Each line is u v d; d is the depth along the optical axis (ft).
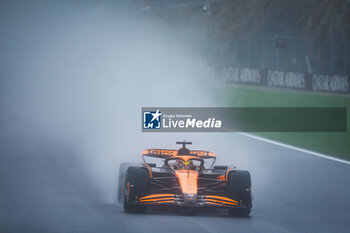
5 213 113.39
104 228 99.35
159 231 97.50
